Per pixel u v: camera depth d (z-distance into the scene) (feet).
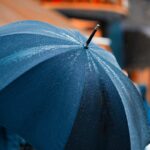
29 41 8.79
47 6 43.52
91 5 44.91
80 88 8.23
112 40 50.44
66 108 8.04
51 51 8.59
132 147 8.57
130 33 59.21
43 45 8.71
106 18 48.73
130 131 8.61
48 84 8.16
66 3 44.06
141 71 59.31
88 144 8.10
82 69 8.46
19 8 26.07
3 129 10.39
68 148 7.98
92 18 47.65
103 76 8.61
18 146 10.71
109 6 46.21
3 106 8.06
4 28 9.60
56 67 8.33
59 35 9.25
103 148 8.27
